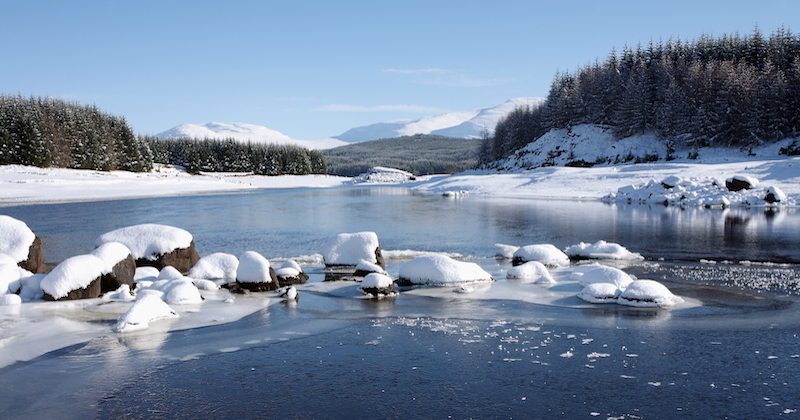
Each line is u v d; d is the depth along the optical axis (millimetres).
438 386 6820
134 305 9797
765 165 52719
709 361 7578
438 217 32094
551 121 123125
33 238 14367
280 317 10281
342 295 12250
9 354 8023
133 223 29062
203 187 86625
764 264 15469
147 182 83188
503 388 6734
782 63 102875
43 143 91312
